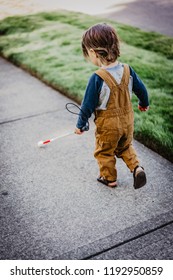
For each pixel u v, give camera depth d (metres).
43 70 5.88
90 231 2.71
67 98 5.00
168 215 2.85
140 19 8.69
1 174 3.39
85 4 10.53
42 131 4.14
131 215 2.86
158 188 3.16
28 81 5.62
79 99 4.86
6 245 2.60
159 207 2.93
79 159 3.60
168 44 6.82
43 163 3.55
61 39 7.30
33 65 6.10
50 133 4.09
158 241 2.61
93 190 3.15
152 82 5.18
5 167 3.50
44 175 3.37
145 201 3.00
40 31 7.90
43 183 3.26
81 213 2.89
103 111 2.69
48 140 3.60
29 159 3.62
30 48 6.95
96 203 2.99
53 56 6.47
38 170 3.45
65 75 5.64
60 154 3.68
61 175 3.36
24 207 2.97
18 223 2.79
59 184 3.24
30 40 7.40
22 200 3.05
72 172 3.40
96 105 2.69
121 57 6.12
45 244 2.60
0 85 5.49
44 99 4.98
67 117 4.46
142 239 2.63
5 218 2.85
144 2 10.48
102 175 3.11
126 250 2.55
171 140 3.76
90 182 3.25
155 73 5.47
